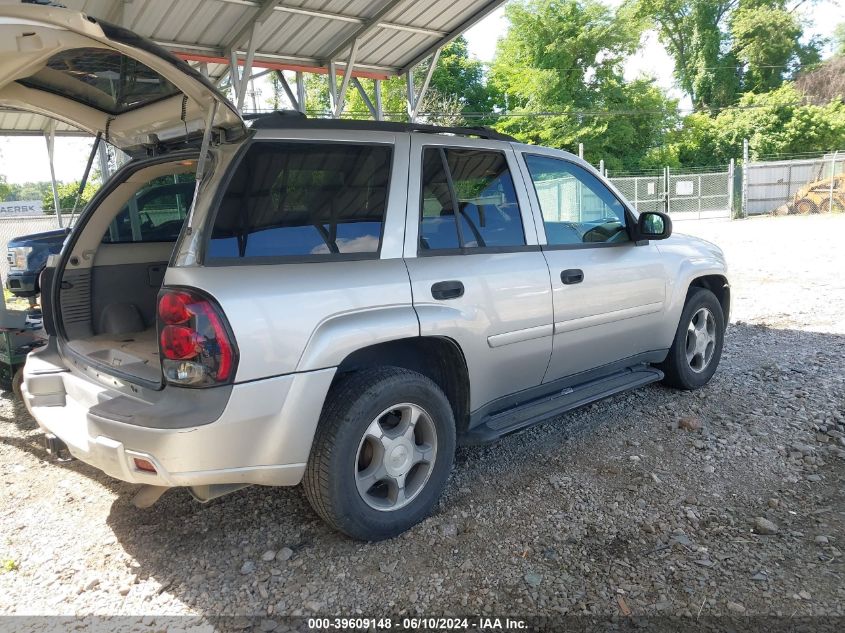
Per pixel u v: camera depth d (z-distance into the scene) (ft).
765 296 29.94
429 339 10.69
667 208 89.45
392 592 9.14
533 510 11.23
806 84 148.97
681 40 158.92
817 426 14.52
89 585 9.41
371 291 9.82
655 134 116.16
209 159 9.44
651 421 15.07
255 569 9.72
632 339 14.73
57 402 10.96
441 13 33.30
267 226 9.35
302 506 11.55
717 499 11.50
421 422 10.85
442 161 11.46
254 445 8.77
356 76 40.27
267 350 8.71
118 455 8.67
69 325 12.40
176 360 8.51
